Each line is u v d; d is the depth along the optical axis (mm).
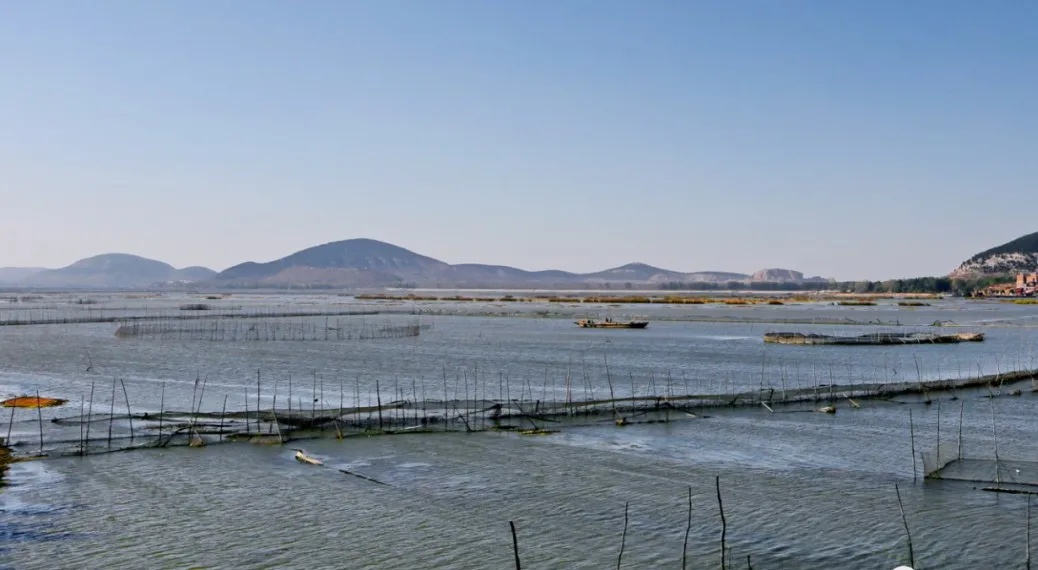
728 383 82812
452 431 54875
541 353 112312
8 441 50500
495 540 34344
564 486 42156
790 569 31469
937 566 31766
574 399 70625
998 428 57375
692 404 64250
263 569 31219
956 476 43188
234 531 35281
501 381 81625
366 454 48688
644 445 51406
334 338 135125
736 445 51531
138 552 32844
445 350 115312
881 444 51938
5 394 71500
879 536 34844
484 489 41625
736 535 35000
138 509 38125
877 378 86938
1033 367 95125
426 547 33531
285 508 38406
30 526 35719
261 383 79750
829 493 40812
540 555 32656
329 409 58750
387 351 113125
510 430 55375
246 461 46844
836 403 66500
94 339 127938
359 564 31766
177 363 96125
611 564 31766
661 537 34781
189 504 38938
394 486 42062
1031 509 37906
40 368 90812
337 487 41844
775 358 107000
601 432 55156
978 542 34031
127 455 47844
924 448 50719
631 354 111562
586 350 117125
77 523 36125
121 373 86688
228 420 56531
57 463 45938
